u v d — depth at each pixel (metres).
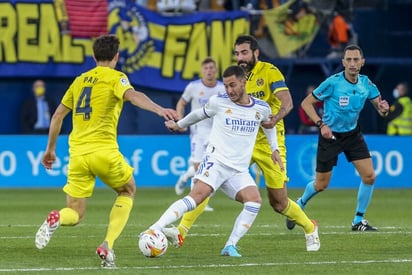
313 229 28.17
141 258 26.17
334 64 64.00
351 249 28.58
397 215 42.34
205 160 25.91
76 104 24.92
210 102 25.97
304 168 60.22
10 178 57.62
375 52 67.00
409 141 62.00
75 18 59.19
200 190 25.56
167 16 60.41
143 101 24.12
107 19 59.50
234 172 26.09
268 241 30.83
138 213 42.34
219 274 22.98
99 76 24.77
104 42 25.11
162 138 59.12
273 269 23.95
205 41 60.97
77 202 24.95
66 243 29.92
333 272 23.52
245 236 32.41
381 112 34.41
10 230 34.12
